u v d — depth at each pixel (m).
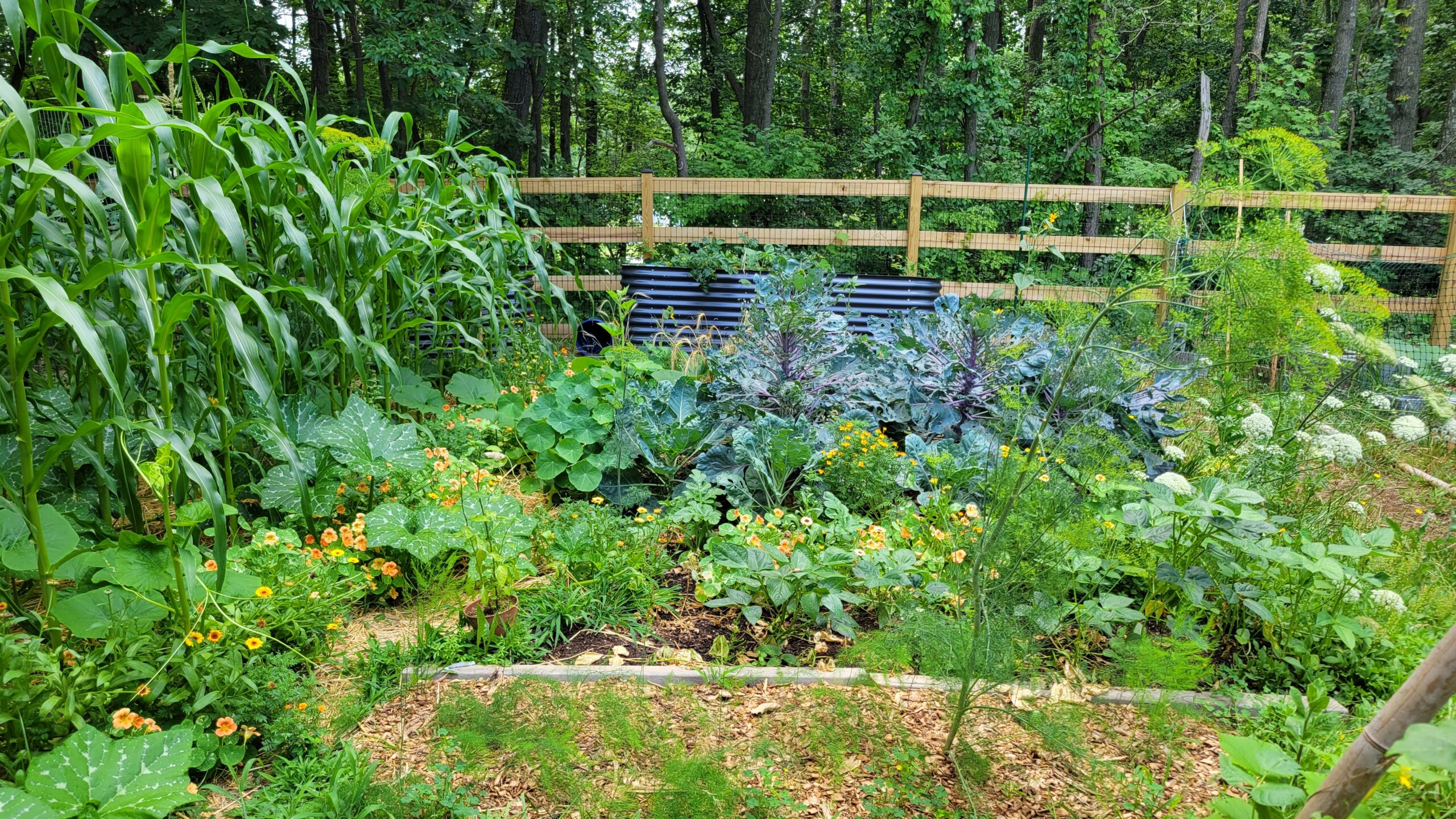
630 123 21.06
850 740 1.90
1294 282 2.82
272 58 2.99
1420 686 1.00
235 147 2.75
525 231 5.37
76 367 2.64
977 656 1.78
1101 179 13.57
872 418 3.86
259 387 2.18
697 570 2.70
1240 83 13.70
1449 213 7.29
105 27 10.60
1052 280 7.66
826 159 15.16
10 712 1.58
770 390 3.96
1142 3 14.31
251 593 2.02
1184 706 1.92
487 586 2.22
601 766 1.79
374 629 2.37
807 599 2.36
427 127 14.01
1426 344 6.82
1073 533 2.12
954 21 13.26
